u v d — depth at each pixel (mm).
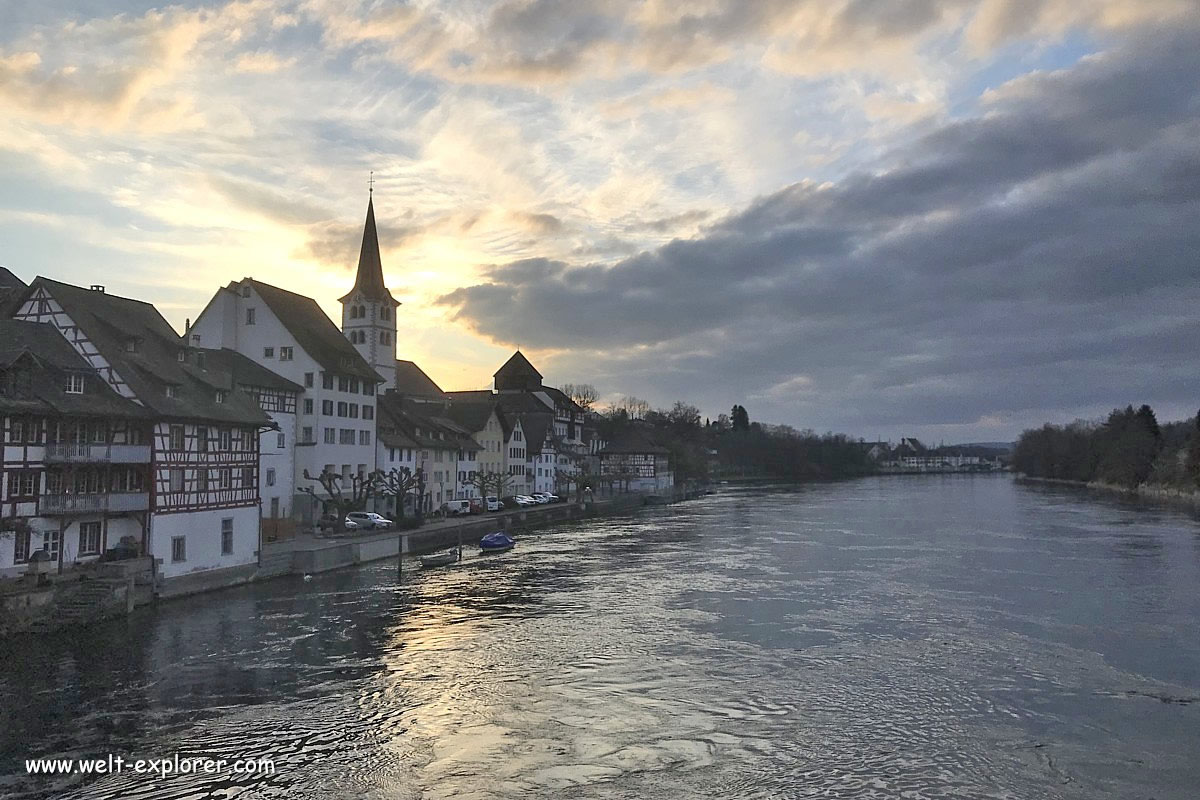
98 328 44500
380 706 26328
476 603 43688
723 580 51844
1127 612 41281
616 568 57438
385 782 20719
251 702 26516
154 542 42906
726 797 20062
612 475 153250
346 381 75938
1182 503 127938
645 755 22562
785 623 38875
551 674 30094
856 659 32344
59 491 39250
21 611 33844
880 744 23469
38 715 25031
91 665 30266
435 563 58469
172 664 30641
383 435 82562
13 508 36875
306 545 57062
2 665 30109
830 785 20781
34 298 43969
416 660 31812
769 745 23344
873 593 46938
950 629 37562
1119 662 31891
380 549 59781
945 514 108062
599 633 36625
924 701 27219
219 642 34188
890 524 92812
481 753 22625
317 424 71438
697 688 28547
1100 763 22219
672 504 136625
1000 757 22594
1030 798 20188
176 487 44594
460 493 99688
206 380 49375
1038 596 45750
